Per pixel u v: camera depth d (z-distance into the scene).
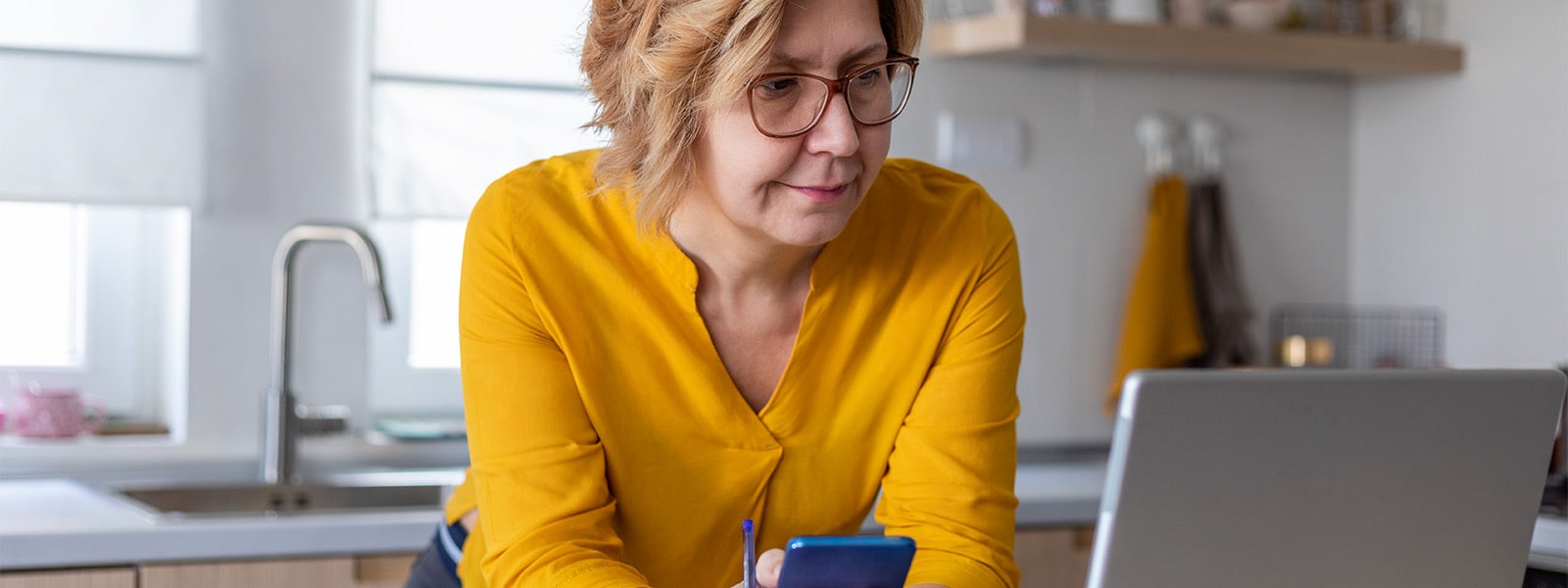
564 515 1.24
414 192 2.68
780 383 1.32
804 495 1.36
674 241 1.29
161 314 2.82
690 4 1.12
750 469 1.33
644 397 1.31
